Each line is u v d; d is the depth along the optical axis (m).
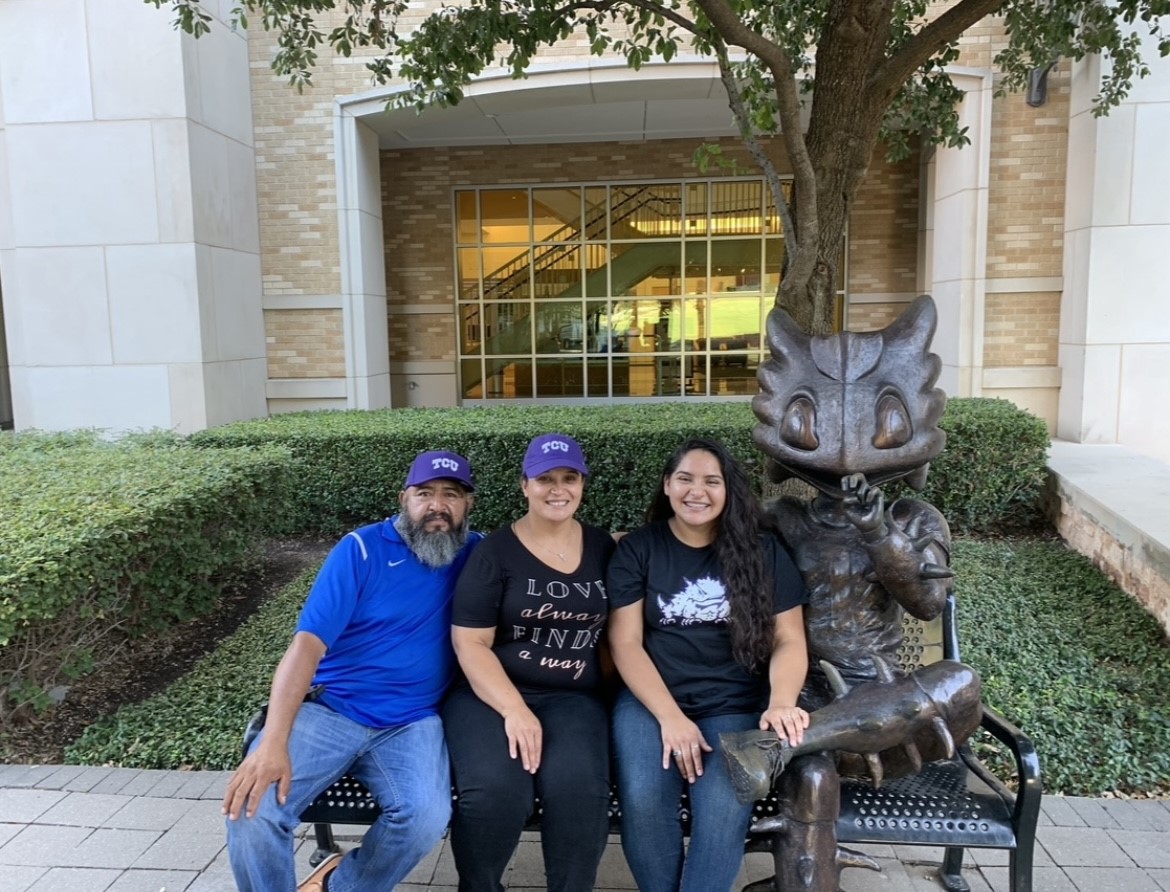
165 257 7.51
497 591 2.34
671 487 2.39
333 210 8.87
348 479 6.42
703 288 11.66
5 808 2.96
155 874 2.58
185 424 7.64
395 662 2.37
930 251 10.14
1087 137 7.98
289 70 4.27
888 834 2.08
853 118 3.51
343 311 8.95
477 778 2.12
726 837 2.05
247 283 8.62
